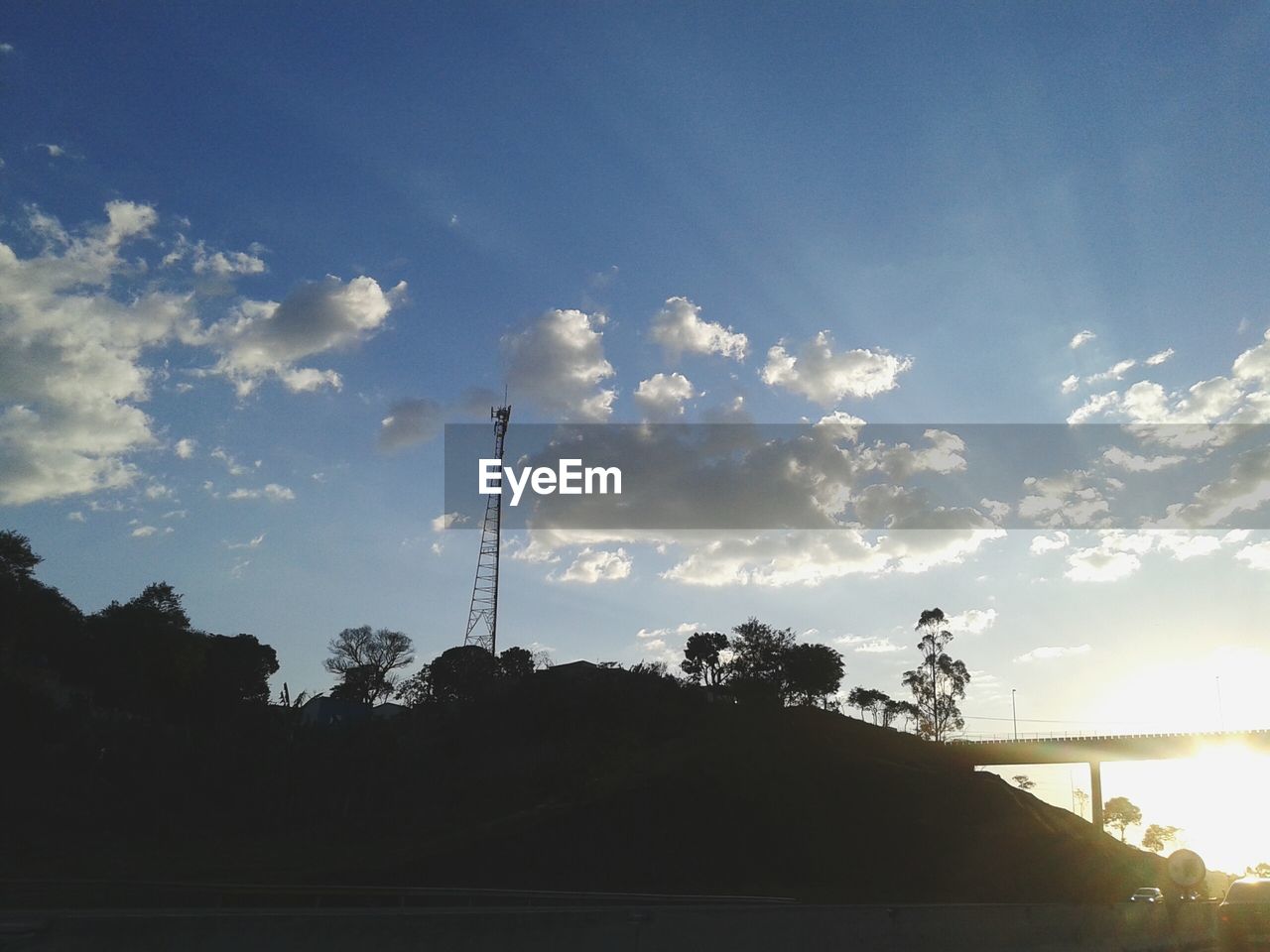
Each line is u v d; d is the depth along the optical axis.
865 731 103.56
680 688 99.19
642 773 75.06
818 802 73.50
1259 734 106.50
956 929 23.58
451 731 88.50
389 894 36.50
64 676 91.12
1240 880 27.59
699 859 62.66
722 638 110.81
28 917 16.02
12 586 85.75
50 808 62.97
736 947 18.42
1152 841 150.50
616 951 16.31
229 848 61.66
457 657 97.56
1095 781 114.94
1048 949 25.84
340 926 13.10
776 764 79.06
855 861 66.25
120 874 49.25
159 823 64.50
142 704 94.88
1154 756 111.62
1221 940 26.16
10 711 69.00
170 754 73.88
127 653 94.81
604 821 65.88
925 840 71.38
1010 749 115.31
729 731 87.00
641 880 58.47
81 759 70.81
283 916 12.66
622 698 90.25
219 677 104.38
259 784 73.81
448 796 77.94
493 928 14.77
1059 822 88.75
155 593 103.06
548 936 15.45
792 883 61.66
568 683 91.62
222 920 12.17
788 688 103.38
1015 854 72.06
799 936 19.83
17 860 51.66
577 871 58.41
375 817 72.94
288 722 82.31
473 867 57.31
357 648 120.31
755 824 68.62
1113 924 28.91
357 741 82.69
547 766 80.69
